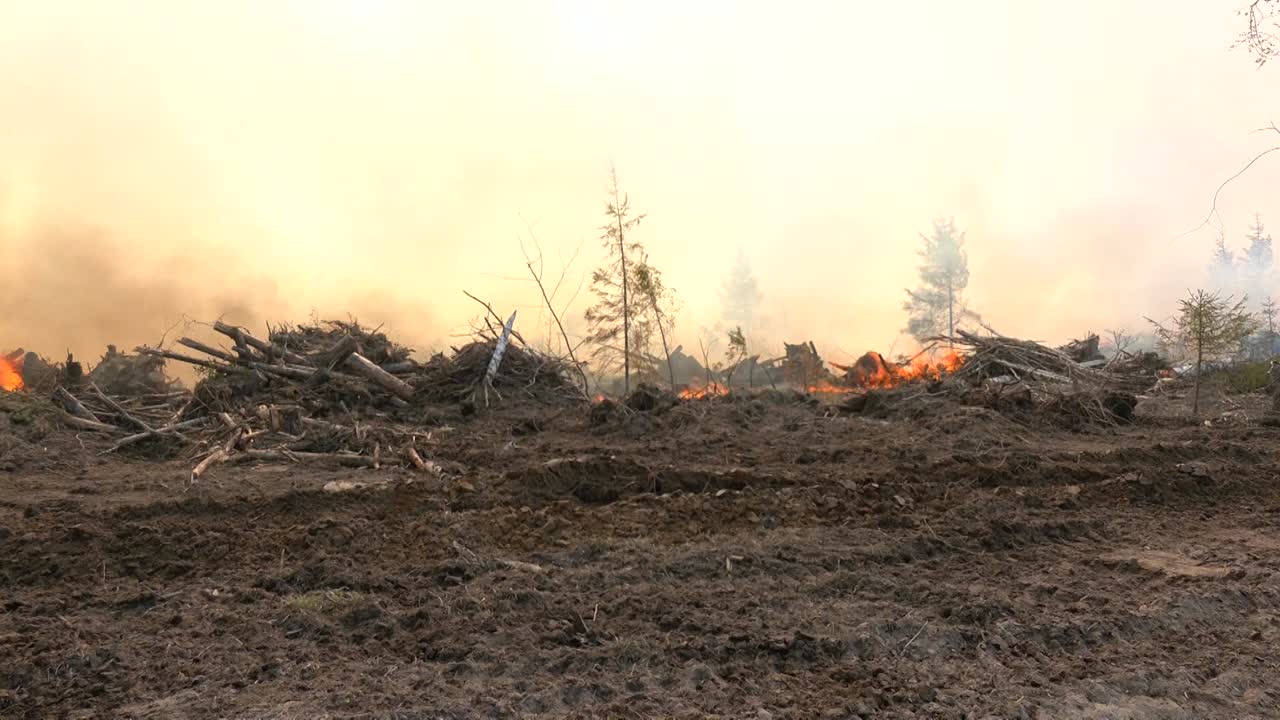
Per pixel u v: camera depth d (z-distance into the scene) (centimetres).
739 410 1399
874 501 831
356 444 1111
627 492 884
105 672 450
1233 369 1886
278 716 399
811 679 454
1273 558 677
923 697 434
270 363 1488
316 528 703
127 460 1091
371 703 411
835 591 587
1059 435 1295
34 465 1011
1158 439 1248
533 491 866
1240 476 948
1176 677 464
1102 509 838
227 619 521
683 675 452
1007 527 736
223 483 902
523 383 1585
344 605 538
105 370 1517
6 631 508
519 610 541
